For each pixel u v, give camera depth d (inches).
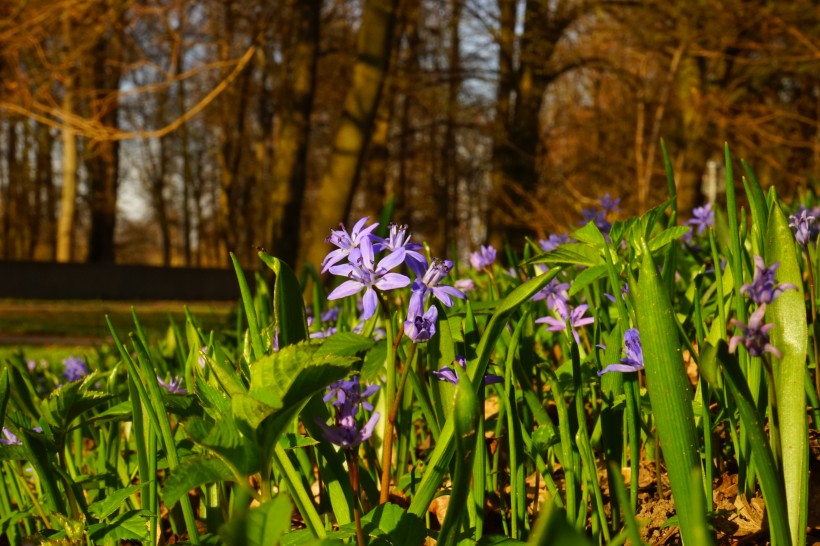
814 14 490.9
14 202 1457.9
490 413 96.0
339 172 448.8
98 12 410.3
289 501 35.5
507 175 669.9
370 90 447.8
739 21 502.6
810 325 69.3
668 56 565.9
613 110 666.2
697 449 44.6
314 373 41.3
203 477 41.6
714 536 52.7
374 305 47.8
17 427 57.2
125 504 74.0
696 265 110.8
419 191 1179.3
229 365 57.1
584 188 652.7
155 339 153.6
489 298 83.2
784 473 47.3
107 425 93.4
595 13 582.6
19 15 380.2
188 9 440.8
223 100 908.6
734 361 42.3
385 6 446.9
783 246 47.8
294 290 53.1
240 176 1294.3
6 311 816.9
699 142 567.8
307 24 575.2
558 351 111.4
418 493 48.9
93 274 1034.7
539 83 670.5
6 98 385.1
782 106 627.5
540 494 70.5
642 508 62.6
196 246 1859.0
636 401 59.0
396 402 50.9
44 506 72.6
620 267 61.9
